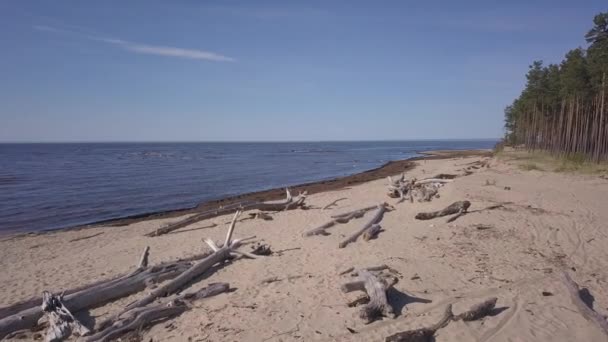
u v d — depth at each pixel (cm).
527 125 5484
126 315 641
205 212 1733
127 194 2791
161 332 602
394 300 660
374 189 2372
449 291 699
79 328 621
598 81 3303
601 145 3191
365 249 990
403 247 985
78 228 1722
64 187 3141
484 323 584
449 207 1321
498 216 1266
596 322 577
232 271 884
